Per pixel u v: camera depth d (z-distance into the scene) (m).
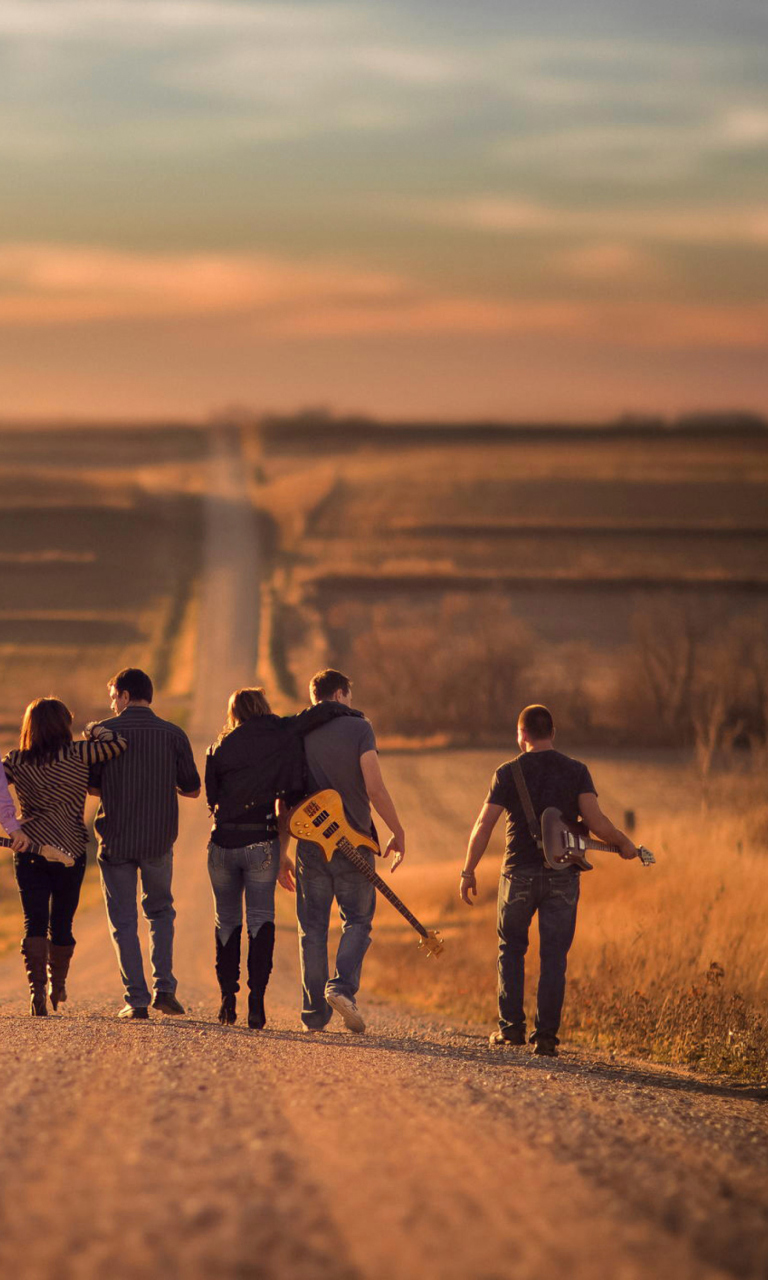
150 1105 8.55
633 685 132.75
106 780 16.11
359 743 15.70
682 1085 13.30
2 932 57.91
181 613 199.62
